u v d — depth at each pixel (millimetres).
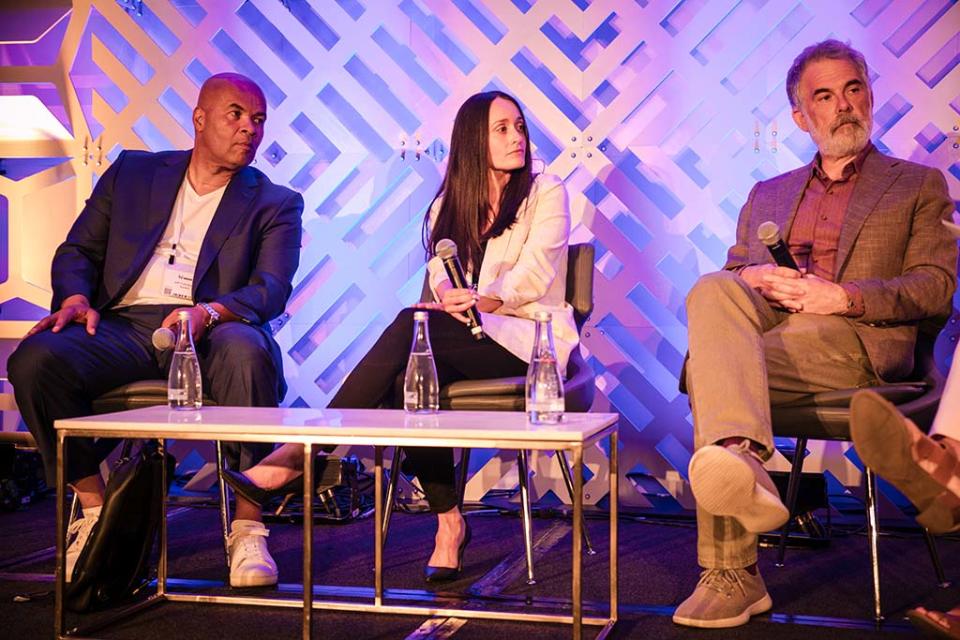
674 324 3514
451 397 2428
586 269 2812
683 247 3506
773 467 3408
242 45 3713
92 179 3773
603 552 2793
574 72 3494
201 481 3773
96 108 3766
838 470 3318
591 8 3486
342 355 3785
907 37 3492
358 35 3658
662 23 3664
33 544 2895
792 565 2602
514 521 3289
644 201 3488
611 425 1929
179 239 3066
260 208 3059
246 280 3020
